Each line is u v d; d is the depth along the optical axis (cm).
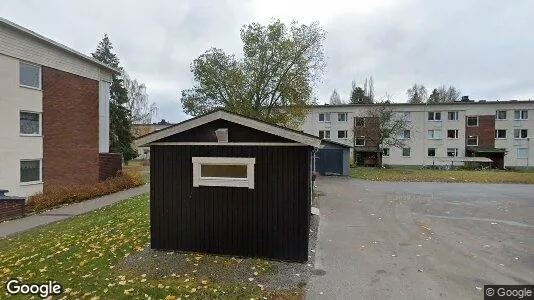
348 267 700
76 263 708
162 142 781
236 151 743
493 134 4391
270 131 709
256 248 737
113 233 943
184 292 567
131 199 1659
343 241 896
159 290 573
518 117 4381
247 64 3459
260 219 734
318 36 3412
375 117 4216
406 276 655
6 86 1585
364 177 2784
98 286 591
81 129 2066
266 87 3456
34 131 1772
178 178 776
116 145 3800
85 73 2100
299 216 714
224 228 753
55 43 1825
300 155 712
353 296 565
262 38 3422
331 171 3038
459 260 749
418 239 919
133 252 773
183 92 3688
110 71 2327
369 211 1327
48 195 1589
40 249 820
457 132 4431
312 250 811
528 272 680
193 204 768
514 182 2495
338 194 1816
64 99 1938
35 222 1206
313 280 629
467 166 4009
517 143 4381
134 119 5203
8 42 1591
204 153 761
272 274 652
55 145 1878
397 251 812
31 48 1717
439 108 4469
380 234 972
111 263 704
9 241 950
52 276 641
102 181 2155
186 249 774
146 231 945
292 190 716
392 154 4572
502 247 848
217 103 3594
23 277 639
